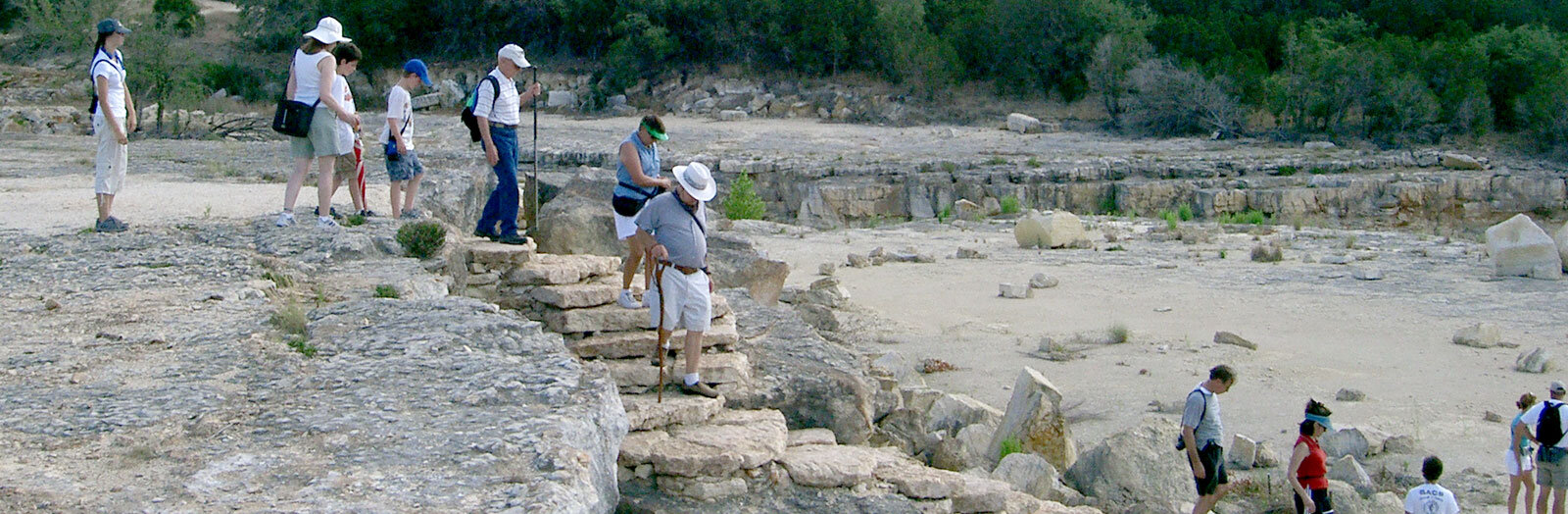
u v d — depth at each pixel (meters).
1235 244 31.38
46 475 5.02
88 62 64.06
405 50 76.75
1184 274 26.34
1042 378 12.14
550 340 7.61
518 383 6.50
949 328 20.72
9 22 70.38
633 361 9.09
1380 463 12.55
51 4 64.50
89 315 8.12
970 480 8.73
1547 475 10.66
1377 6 79.38
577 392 6.42
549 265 10.59
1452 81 64.12
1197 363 17.84
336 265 10.61
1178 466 10.92
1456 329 20.30
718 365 9.14
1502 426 14.30
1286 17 79.00
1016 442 11.64
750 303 12.48
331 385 6.48
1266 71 68.69
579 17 76.44
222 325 7.83
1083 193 49.09
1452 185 51.53
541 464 5.32
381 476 5.14
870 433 9.98
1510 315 21.36
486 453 5.44
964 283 25.69
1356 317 21.33
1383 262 27.83
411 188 13.45
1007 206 43.19
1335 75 62.16
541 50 77.75
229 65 72.06
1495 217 51.97
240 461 5.28
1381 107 61.84
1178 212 45.47
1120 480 10.86
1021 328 20.86
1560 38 70.06
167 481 5.02
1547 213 52.12
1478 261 27.83
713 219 36.56
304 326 7.70
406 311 8.22
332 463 5.27
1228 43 71.81
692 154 54.47
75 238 11.40
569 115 71.62
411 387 6.43
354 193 12.84
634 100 73.75
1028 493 10.05
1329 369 17.47
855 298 23.77
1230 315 21.73
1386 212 50.38
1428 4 79.12
